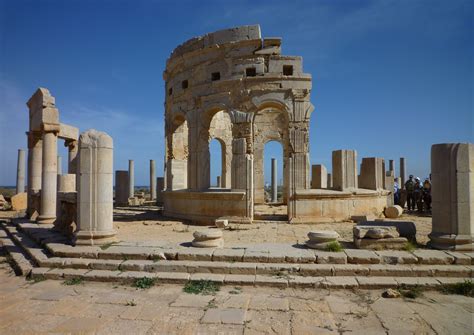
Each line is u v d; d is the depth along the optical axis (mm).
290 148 17938
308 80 18125
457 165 10102
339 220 17734
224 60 18781
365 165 20875
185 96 20406
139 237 13633
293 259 9359
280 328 6289
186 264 9227
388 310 7047
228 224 17141
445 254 9477
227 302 7484
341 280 8453
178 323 6516
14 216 22031
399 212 19750
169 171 21906
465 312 6961
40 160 19516
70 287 8562
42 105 16609
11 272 10180
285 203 29219
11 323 6590
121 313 6996
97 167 11078
